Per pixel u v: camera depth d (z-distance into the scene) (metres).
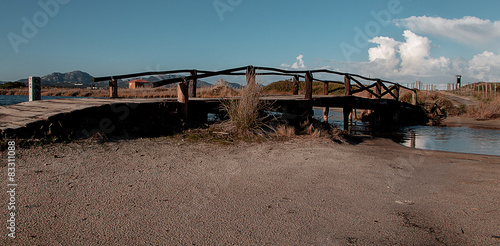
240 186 3.49
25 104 7.17
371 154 5.62
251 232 2.39
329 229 2.47
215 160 4.60
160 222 2.52
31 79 8.48
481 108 19.23
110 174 3.70
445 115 19.22
